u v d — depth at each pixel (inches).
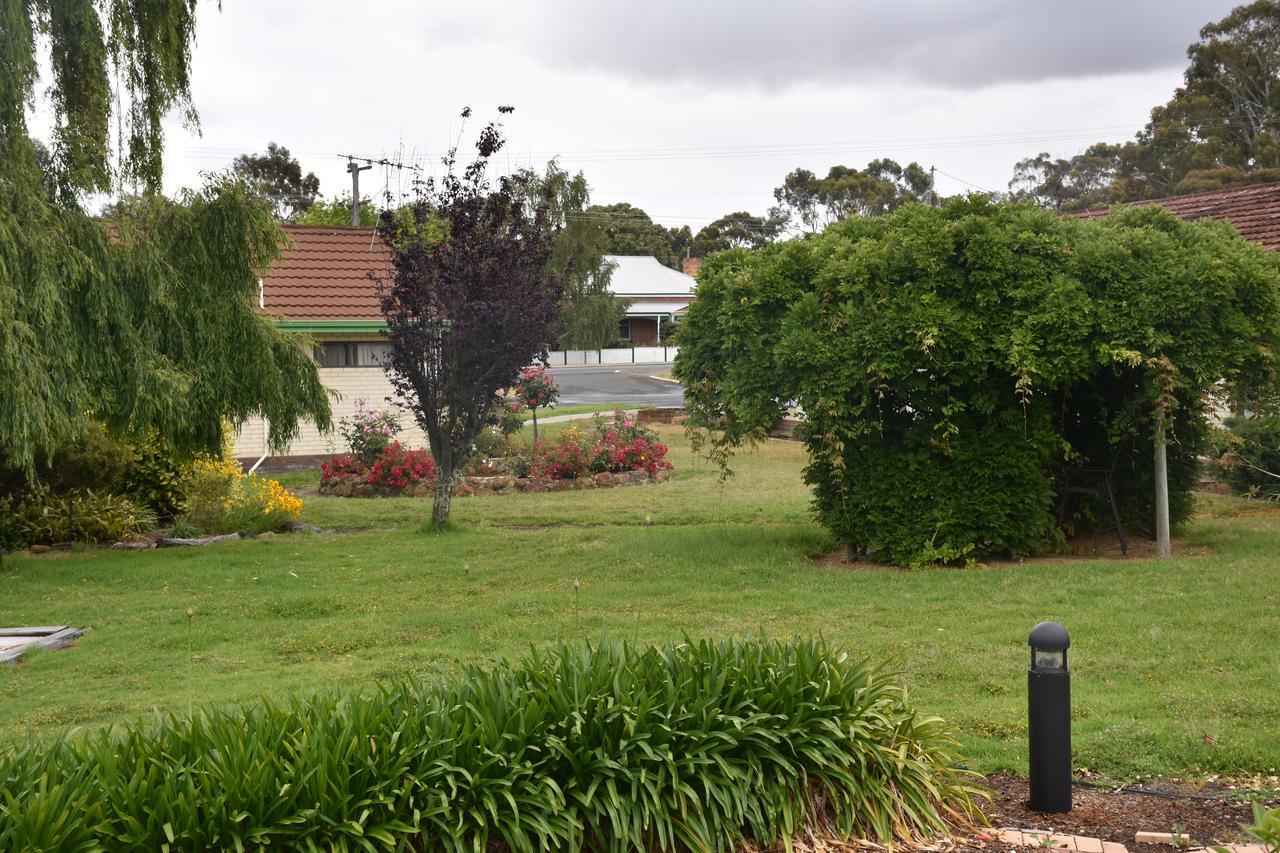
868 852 170.2
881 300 436.1
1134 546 482.9
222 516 620.1
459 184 578.9
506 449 906.7
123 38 526.6
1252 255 446.0
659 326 2741.1
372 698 177.0
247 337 561.9
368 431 834.8
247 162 2684.5
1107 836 178.4
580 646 195.9
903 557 447.8
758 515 634.8
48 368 466.0
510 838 153.5
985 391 440.8
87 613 404.5
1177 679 271.9
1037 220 450.9
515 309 567.5
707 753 169.3
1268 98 2059.5
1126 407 451.2
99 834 135.8
